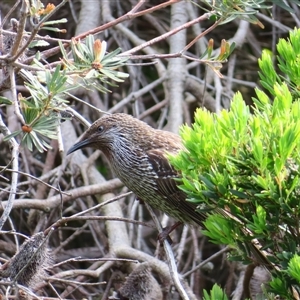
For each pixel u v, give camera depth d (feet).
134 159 36.81
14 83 28.76
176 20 49.37
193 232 42.88
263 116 24.52
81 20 50.01
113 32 51.08
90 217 30.78
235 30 53.36
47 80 27.35
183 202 35.81
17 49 28.37
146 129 37.58
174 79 47.67
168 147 37.06
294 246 23.66
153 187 36.45
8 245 42.24
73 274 38.58
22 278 29.27
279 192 23.21
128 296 34.01
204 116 24.57
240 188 24.07
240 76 52.65
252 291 38.91
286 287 24.25
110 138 37.42
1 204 36.68
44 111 27.58
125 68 51.24
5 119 48.14
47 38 30.86
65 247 47.85
